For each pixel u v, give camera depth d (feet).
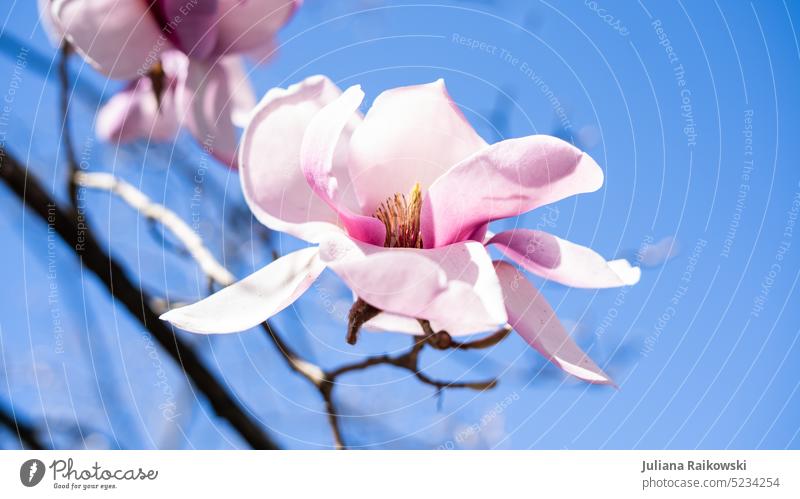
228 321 3.09
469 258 3.04
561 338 3.16
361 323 3.10
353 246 3.08
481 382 3.80
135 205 3.70
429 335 3.23
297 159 3.18
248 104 3.53
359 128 3.22
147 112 3.60
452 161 3.22
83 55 3.46
